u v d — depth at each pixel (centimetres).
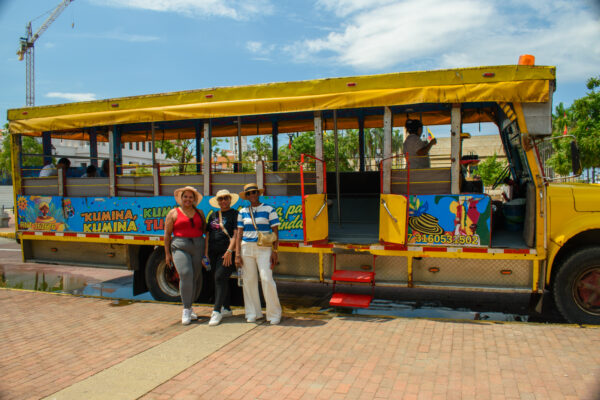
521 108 537
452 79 547
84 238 747
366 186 875
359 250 582
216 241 566
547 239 532
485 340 460
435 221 554
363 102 575
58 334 523
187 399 353
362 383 371
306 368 406
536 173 532
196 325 550
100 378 395
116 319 583
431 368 396
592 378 363
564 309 525
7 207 3950
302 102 600
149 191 707
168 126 903
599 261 511
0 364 433
